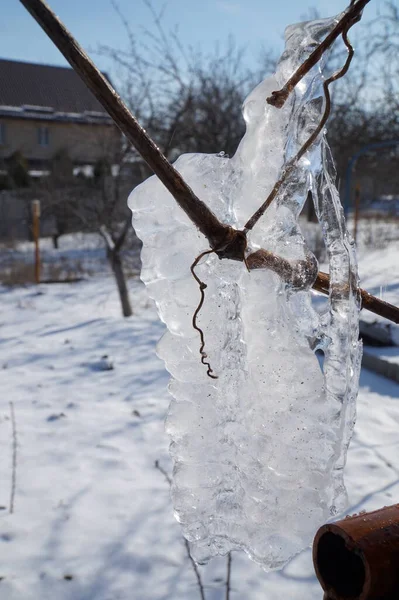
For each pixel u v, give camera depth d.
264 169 0.98
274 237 0.99
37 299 10.51
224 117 10.69
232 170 1.02
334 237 1.00
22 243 20.02
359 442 4.29
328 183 1.00
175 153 10.36
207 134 10.36
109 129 9.58
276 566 0.96
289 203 0.99
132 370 6.11
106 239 8.97
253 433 0.96
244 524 0.99
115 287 11.45
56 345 7.16
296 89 0.97
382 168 19.66
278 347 0.95
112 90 0.81
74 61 0.79
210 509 1.02
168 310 1.02
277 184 0.94
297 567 2.99
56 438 4.50
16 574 2.97
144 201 1.03
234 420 1.00
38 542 3.23
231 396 1.00
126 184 9.34
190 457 1.02
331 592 0.85
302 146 0.96
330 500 0.95
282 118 0.97
